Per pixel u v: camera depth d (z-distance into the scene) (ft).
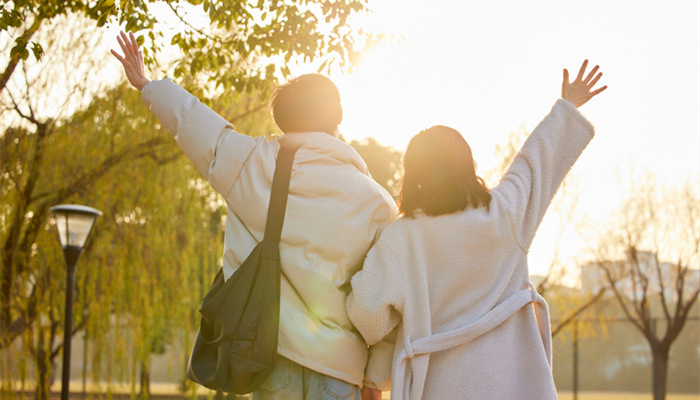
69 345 25.48
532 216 6.97
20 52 12.44
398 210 7.18
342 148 6.95
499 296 6.84
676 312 63.93
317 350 6.48
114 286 36.76
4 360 32.19
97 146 34.94
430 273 6.84
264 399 6.70
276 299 6.49
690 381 110.63
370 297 6.56
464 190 6.81
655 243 64.44
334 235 6.73
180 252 39.55
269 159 6.95
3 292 31.04
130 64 7.99
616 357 107.96
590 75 7.44
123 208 36.91
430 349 6.64
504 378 6.69
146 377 39.34
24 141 31.83
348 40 13.12
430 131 6.97
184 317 39.78
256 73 14.30
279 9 13.30
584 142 7.21
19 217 31.01
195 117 7.30
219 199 42.11
